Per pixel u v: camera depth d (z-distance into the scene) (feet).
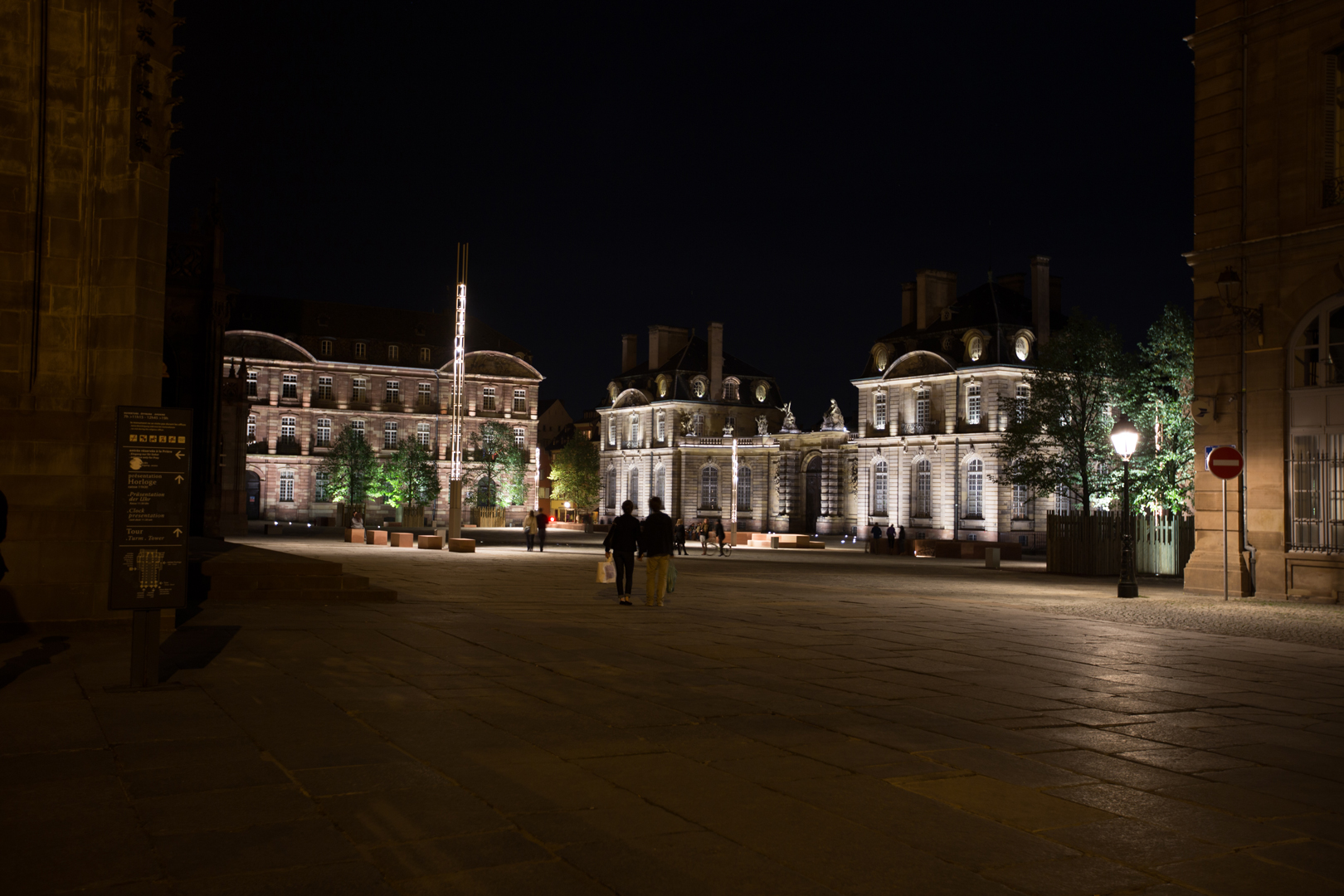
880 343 239.50
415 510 275.80
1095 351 143.84
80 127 43.73
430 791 21.42
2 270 42.52
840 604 65.92
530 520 142.10
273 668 35.60
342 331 327.06
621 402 321.32
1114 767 24.67
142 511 31.37
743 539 201.16
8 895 15.71
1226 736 28.32
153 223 44.19
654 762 24.08
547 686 33.35
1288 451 72.49
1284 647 47.06
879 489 238.68
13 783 21.40
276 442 313.32
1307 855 18.71
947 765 24.47
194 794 20.85
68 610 42.98
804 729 27.84
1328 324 70.54
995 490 210.59
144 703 29.50
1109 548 109.40
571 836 18.81
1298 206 71.97
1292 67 72.69
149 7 43.88
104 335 43.39
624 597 62.18
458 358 144.25
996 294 222.69
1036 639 48.39
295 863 17.24
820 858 17.98
